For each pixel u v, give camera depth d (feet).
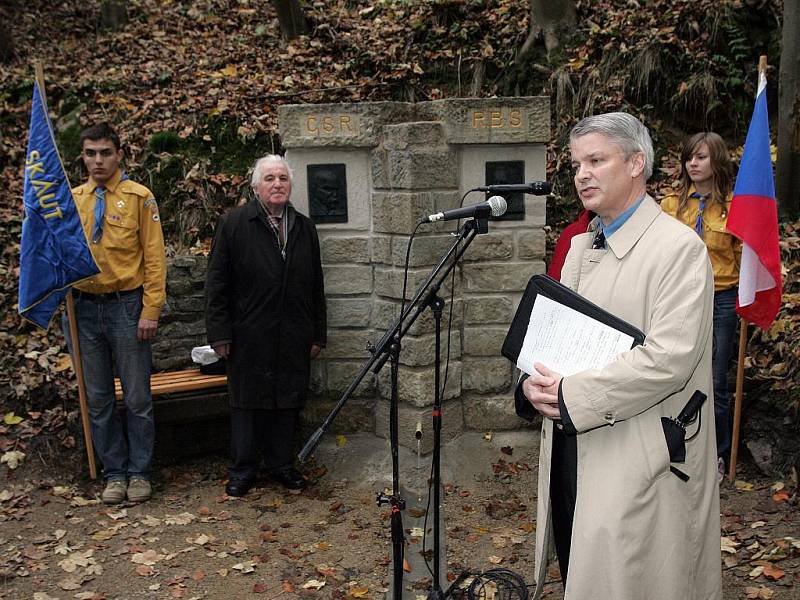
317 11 26.18
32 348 16.01
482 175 14.07
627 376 6.40
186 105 21.34
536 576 7.86
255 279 13.14
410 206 13.50
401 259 13.82
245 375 13.28
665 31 20.47
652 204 7.07
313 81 22.72
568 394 6.61
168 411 14.39
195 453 15.19
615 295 6.98
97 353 13.23
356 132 13.92
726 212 12.75
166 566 11.22
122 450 13.62
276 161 13.08
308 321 13.57
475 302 14.42
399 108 14.05
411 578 10.72
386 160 13.88
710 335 6.70
